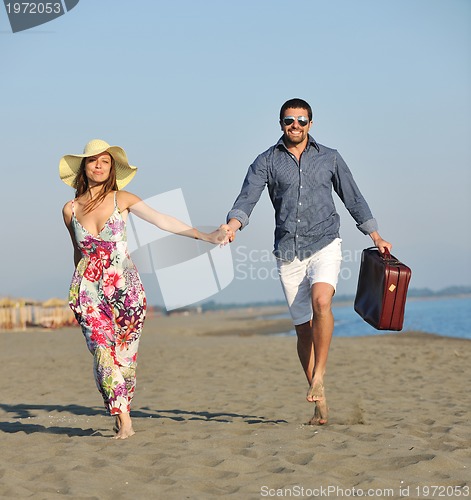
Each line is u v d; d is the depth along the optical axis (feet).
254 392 40.40
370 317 26.35
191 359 64.23
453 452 21.98
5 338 114.42
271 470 20.21
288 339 98.43
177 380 47.93
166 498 17.69
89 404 36.91
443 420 28.89
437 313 231.50
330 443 23.48
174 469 20.21
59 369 57.72
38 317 164.04
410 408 33.12
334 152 26.81
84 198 24.70
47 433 26.48
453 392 39.06
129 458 21.71
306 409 33.17
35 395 41.52
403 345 75.77
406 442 23.22
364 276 27.32
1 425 30.04
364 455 21.57
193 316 338.13
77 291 24.61
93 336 24.66
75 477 19.49
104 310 24.73
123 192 24.91
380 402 35.55
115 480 19.44
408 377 47.06
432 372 49.62
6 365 62.85
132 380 25.79
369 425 26.91
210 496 17.78
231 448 22.91
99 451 22.77
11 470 20.17
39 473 20.24
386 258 26.13
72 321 171.94
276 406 34.47
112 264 24.56
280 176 26.61
